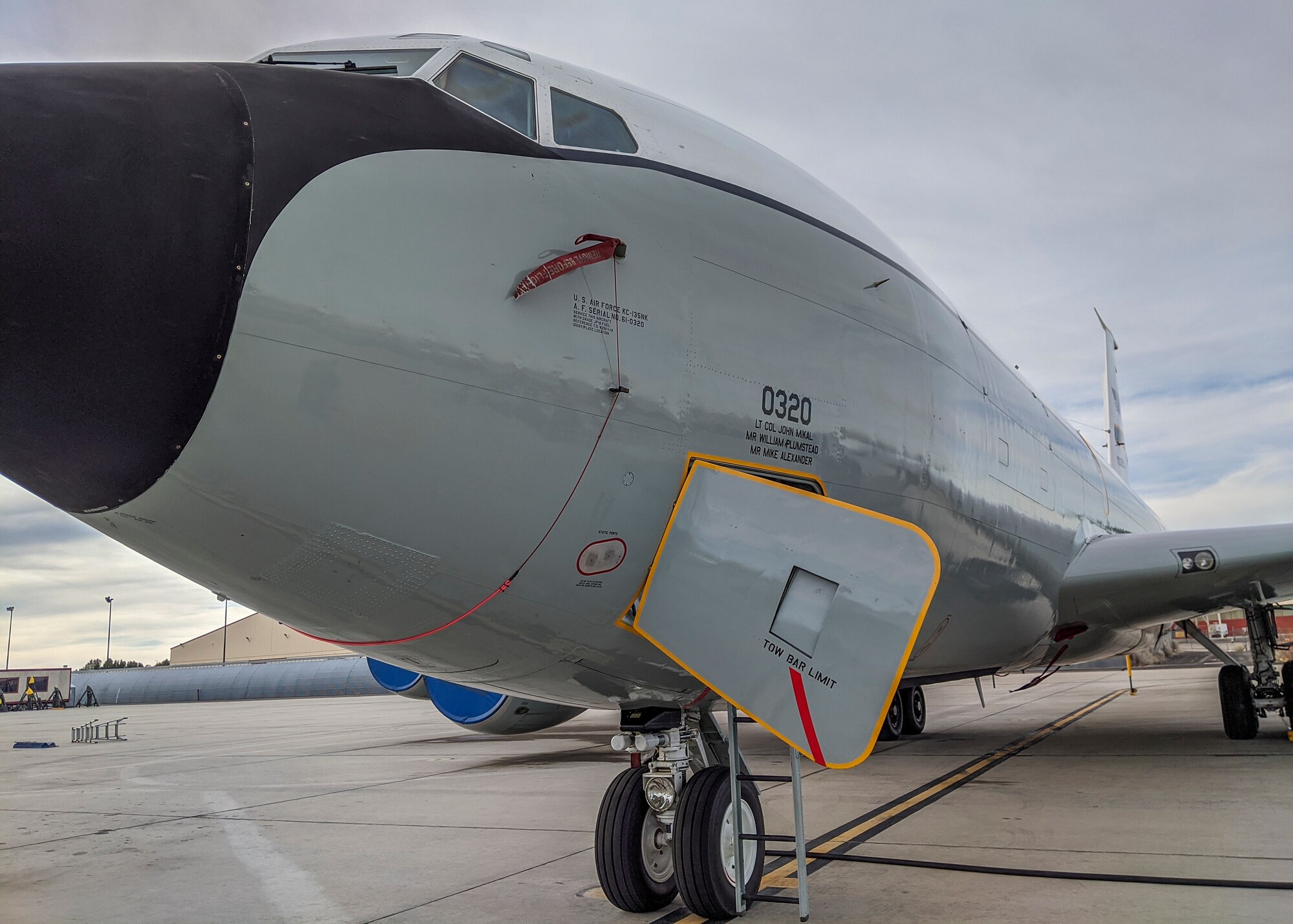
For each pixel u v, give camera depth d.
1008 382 7.46
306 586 3.19
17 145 2.51
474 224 3.23
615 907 4.50
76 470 2.75
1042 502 7.60
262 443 2.77
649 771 4.45
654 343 3.69
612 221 3.72
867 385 4.82
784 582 3.70
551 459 3.32
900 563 3.55
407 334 2.97
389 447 2.96
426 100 3.46
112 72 2.88
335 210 2.91
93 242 2.51
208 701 51.75
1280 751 9.12
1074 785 7.63
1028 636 8.06
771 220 4.57
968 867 4.90
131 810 8.85
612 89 4.31
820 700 3.55
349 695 47.03
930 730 13.70
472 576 3.33
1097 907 4.06
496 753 13.32
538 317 3.32
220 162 2.76
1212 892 4.21
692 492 3.77
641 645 3.96
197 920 4.68
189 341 2.61
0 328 2.43
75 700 57.47
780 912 4.23
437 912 4.58
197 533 2.94
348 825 7.39
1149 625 10.27
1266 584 8.48
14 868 6.18
